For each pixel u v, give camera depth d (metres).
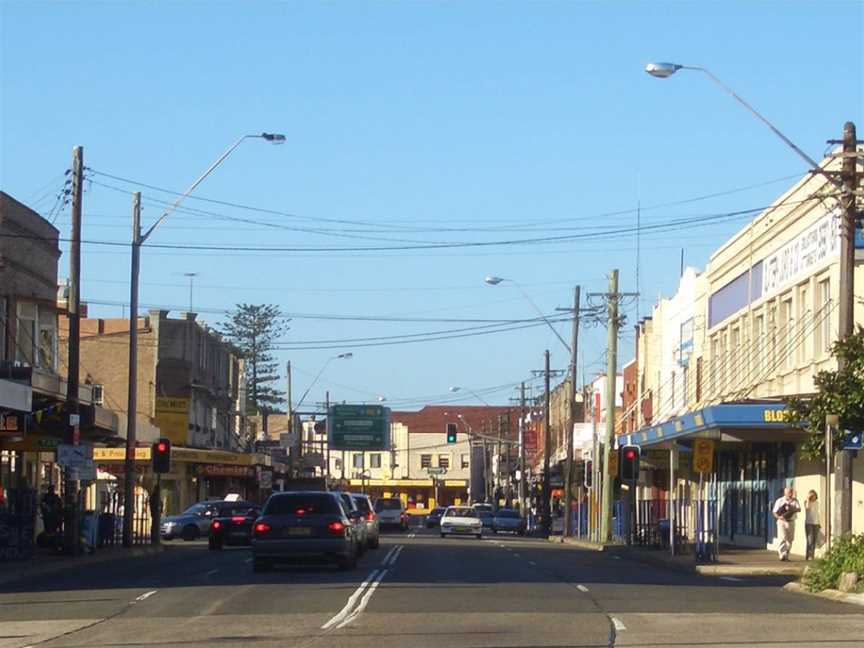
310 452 122.94
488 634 16.58
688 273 56.31
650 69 24.72
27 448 39.28
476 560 35.94
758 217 44.53
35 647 15.72
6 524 33.06
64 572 30.92
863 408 24.84
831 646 15.34
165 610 20.12
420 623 17.88
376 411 106.06
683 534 40.53
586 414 90.50
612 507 56.34
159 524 46.12
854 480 33.91
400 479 137.25
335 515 29.38
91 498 64.62
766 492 43.03
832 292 36.22
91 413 40.66
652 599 22.31
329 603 20.91
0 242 41.72
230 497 60.09
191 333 72.25
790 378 39.91
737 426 34.56
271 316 116.75
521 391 96.38
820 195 27.31
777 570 31.83
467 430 131.12
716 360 50.75
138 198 42.16
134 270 42.50
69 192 37.50
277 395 115.88
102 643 16.03
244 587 24.39
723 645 15.47
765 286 43.47
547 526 75.94
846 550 24.61
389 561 34.66
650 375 64.88
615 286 53.34
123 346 70.19
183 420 66.62
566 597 22.45
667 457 50.84
